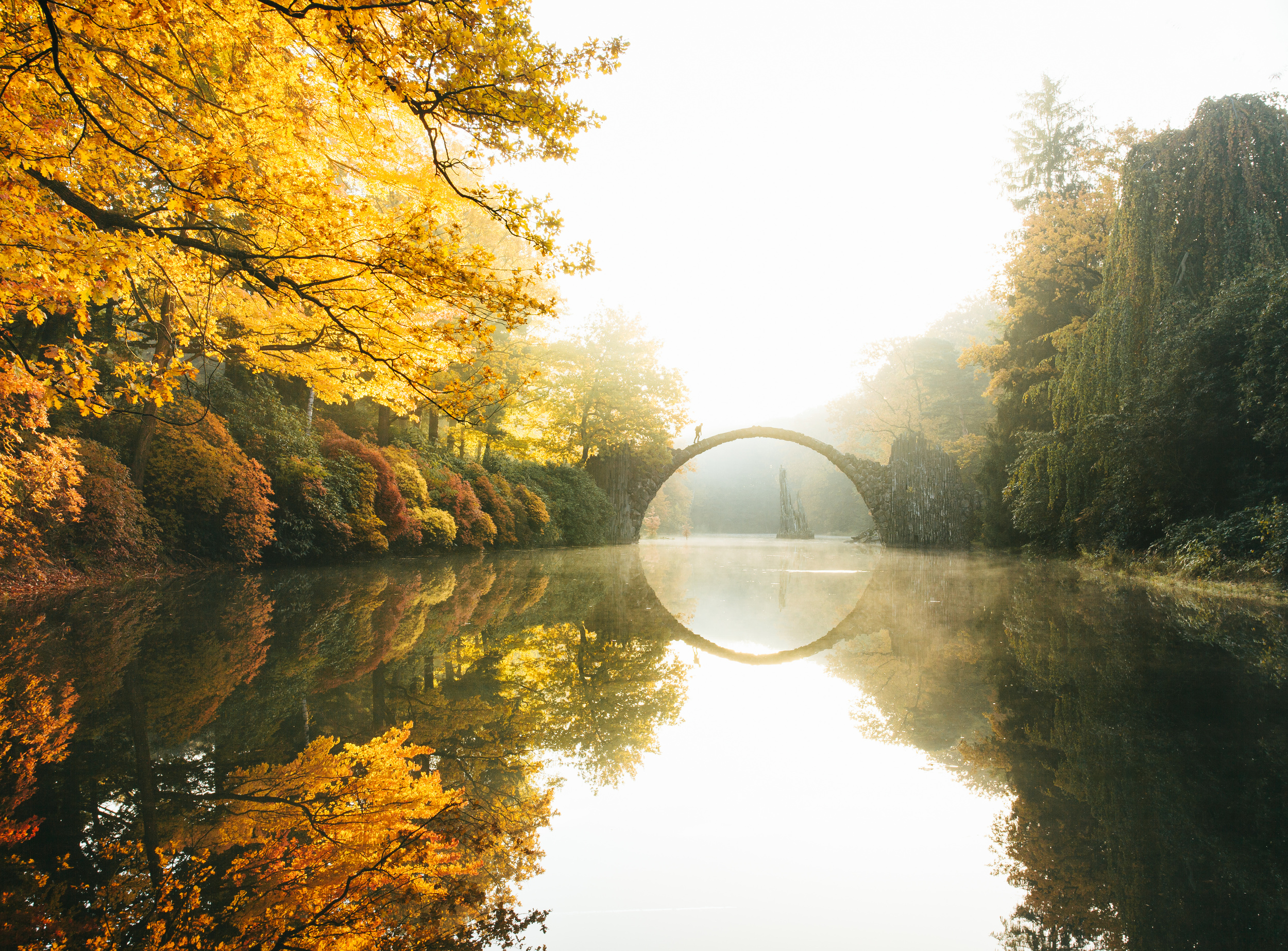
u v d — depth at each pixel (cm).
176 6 300
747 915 136
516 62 280
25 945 118
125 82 341
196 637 430
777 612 712
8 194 338
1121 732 262
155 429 877
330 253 356
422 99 295
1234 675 355
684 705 314
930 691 344
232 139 351
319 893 141
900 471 2686
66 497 656
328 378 512
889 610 705
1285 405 721
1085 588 834
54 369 505
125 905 133
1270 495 792
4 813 174
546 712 287
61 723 249
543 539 2066
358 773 208
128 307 665
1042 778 216
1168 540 925
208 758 217
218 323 544
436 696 305
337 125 355
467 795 196
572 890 145
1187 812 188
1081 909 138
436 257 337
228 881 144
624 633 530
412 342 412
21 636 420
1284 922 131
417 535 1312
